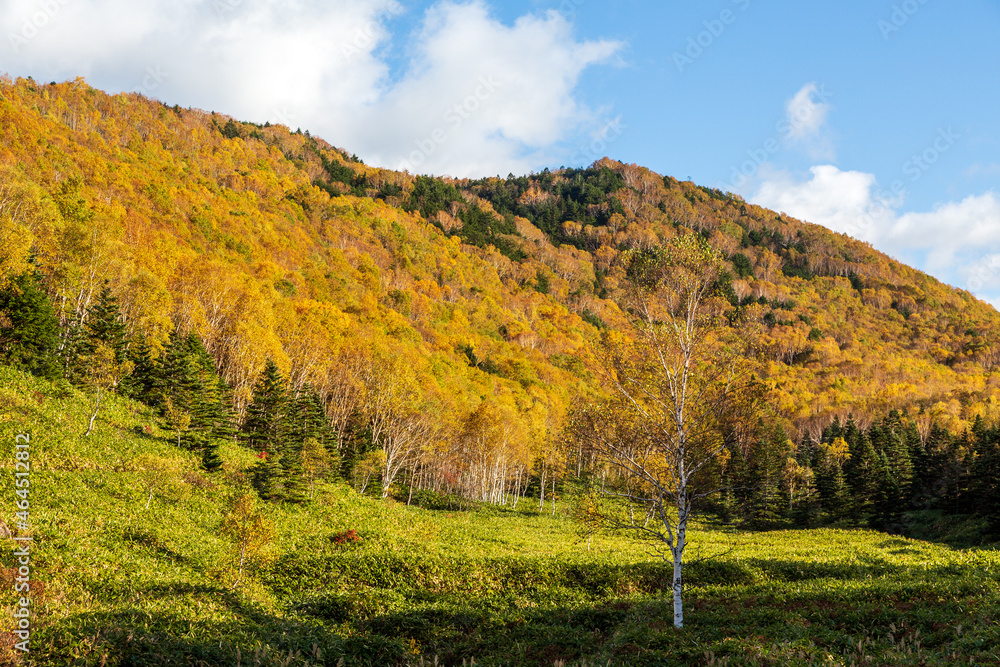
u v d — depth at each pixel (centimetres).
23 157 8994
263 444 5809
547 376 13575
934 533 5941
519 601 2512
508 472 8594
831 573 3036
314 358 7419
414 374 7862
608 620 2186
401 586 2703
